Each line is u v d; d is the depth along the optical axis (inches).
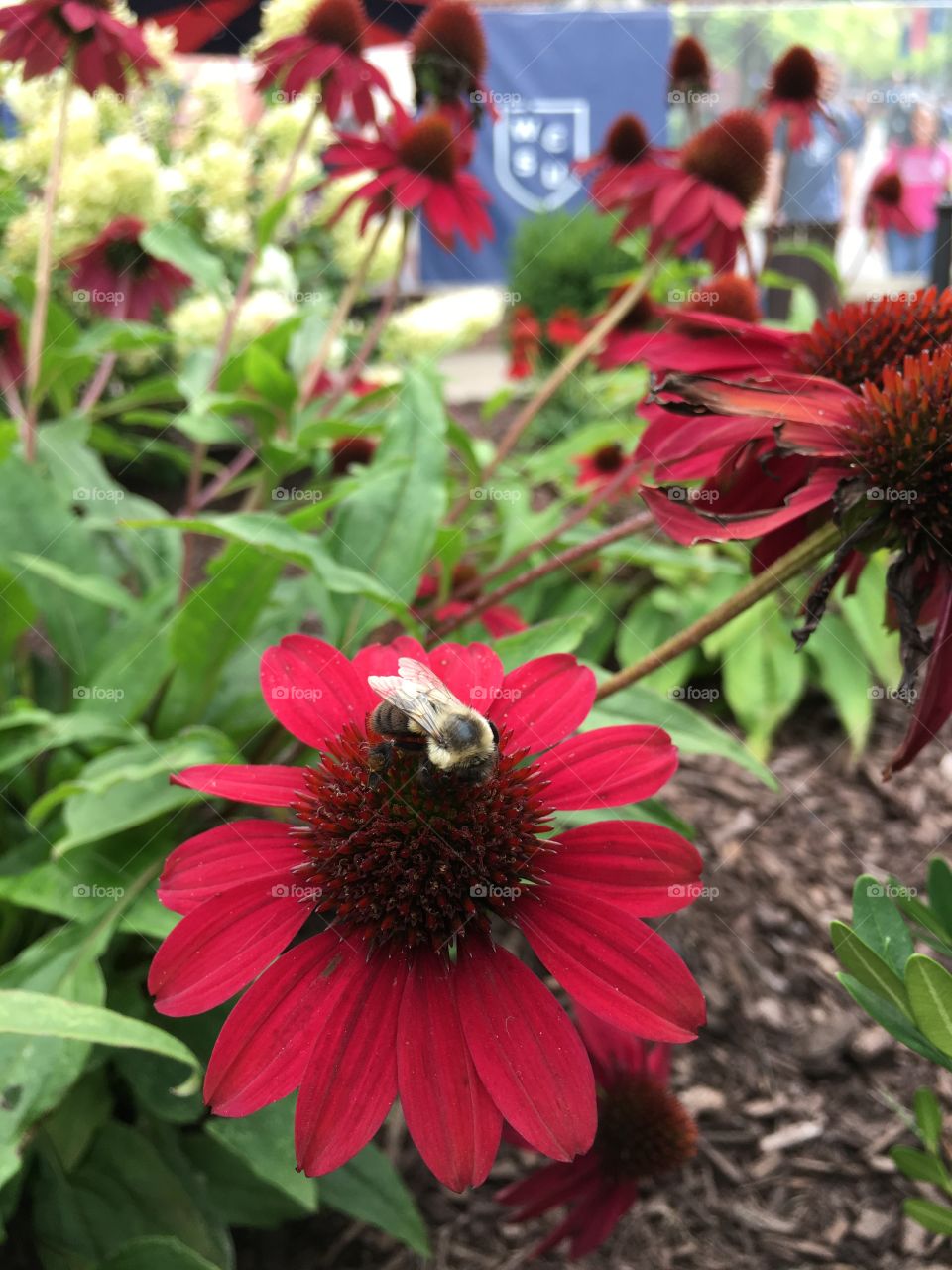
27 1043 8.2
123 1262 8.3
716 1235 11.1
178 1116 9.7
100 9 12.9
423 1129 5.7
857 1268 10.7
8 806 12.3
